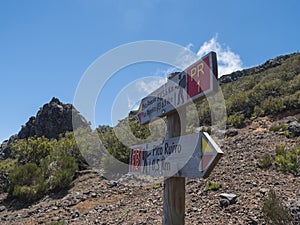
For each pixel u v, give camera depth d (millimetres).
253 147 8695
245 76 33938
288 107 13914
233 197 5016
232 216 4426
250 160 7359
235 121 13719
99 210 6773
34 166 11008
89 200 8000
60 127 27453
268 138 9516
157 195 6570
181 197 2469
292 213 3895
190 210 5008
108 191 8367
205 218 4539
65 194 9383
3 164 16547
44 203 8922
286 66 25469
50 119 28094
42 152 14672
